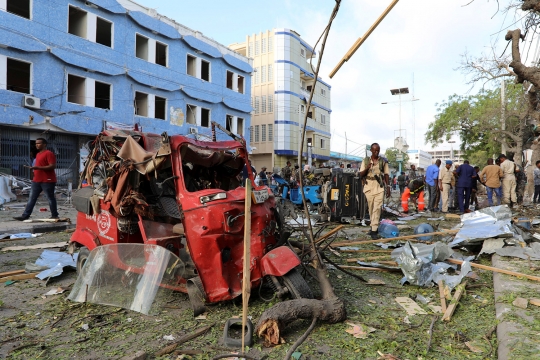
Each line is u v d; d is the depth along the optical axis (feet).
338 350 9.50
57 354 9.37
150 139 14.89
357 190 32.76
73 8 59.21
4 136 51.88
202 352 9.41
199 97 82.48
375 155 23.61
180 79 77.87
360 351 9.41
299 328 10.78
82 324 11.12
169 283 12.37
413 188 41.98
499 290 13.35
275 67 116.67
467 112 93.25
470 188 39.65
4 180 45.80
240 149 15.40
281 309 10.20
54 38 55.62
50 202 29.43
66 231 27.07
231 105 91.86
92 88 61.72
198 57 82.69
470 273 15.62
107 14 63.26
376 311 12.19
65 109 57.57
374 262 17.93
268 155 118.11
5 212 36.94
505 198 40.52
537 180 49.70
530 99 31.04
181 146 13.48
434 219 35.37
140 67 69.31
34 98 52.80
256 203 12.38
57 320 11.45
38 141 28.84
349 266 17.40
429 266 15.52
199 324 11.05
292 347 9.14
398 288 14.56
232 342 9.63
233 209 11.73
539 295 12.62
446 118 98.63
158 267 12.11
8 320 11.45
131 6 67.41
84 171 17.15
